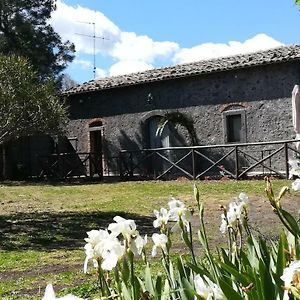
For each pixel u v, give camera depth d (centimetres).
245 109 1842
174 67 2186
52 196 1538
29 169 2347
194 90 1962
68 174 2258
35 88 1150
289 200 1126
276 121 1778
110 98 2197
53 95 1263
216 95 1911
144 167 2075
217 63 1970
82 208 1283
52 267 677
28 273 645
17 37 2767
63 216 1166
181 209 249
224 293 184
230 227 269
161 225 252
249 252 261
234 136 1880
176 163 1923
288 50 1839
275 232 768
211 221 969
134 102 2125
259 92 1814
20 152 2355
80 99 2286
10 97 1072
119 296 200
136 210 1211
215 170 1895
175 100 2009
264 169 1788
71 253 776
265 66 1800
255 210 1062
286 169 1606
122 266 193
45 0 2833
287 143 1608
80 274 616
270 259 249
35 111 1134
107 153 2192
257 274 221
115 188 1645
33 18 2844
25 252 798
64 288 538
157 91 2059
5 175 2295
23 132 1130
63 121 1545
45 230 998
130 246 191
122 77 2292
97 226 1030
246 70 1841
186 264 254
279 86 1773
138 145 2109
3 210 1294
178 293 240
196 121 1953
